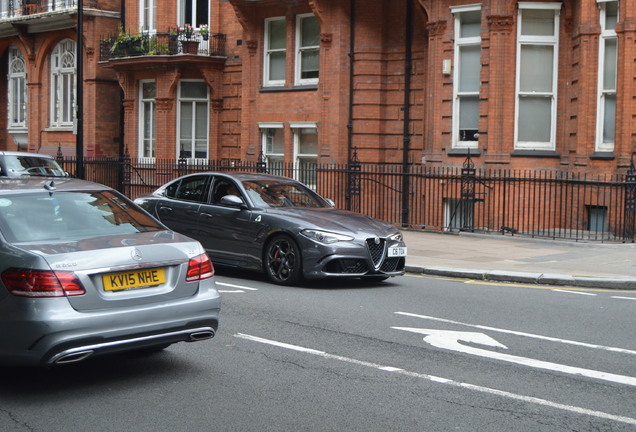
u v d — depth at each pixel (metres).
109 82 30.00
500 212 18.81
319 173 22.16
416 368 6.70
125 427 5.18
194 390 6.02
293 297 10.08
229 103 26.41
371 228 11.05
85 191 6.95
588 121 17.83
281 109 23.45
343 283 11.45
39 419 5.34
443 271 12.71
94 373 6.49
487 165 18.84
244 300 9.80
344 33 21.80
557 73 18.78
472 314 9.19
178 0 27.03
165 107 26.97
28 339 5.47
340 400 5.78
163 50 26.44
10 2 33.66
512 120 18.77
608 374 6.58
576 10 18.19
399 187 21.61
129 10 28.56
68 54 32.06
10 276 5.56
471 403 5.75
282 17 23.62
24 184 6.84
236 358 6.97
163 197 12.70
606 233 17.47
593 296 10.78
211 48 26.44
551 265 13.31
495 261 13.81
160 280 6.09
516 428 5.22
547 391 6.07
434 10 19.62
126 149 26.66
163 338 6.04
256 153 24.27
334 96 21.89
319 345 7.46
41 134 33.38
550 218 18.81
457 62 19.48
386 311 9.26
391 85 21.91
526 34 18.80
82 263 5.68
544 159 18.80
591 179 17.72
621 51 17.20
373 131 21.91
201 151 27.27
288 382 6.24
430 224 20.23
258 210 11.34
